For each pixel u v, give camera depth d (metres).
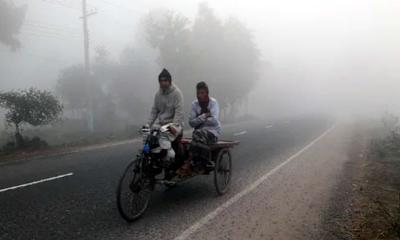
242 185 7.70
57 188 7.21
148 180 5.66
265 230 5.15
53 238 4.74
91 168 9.37
